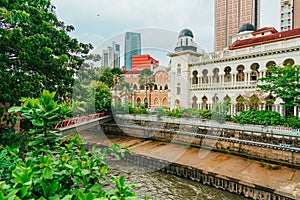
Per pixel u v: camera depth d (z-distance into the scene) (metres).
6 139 6.65
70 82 10.91
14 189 1.52
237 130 18.44
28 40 9.36
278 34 26.19
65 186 1.90
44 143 2.25
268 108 23.81
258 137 17.45
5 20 8.63
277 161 15.20
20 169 1.67
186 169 14.57
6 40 8.59
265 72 24.80
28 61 9.36
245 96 23.75
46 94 2.08
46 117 2.04
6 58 9.01
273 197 11.08
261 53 24.70
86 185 1.87
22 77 9.23
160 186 13.15
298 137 15.59
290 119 19.39
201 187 13.23
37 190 1.71
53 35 11.74
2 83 7.95
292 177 13.05
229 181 12.69
